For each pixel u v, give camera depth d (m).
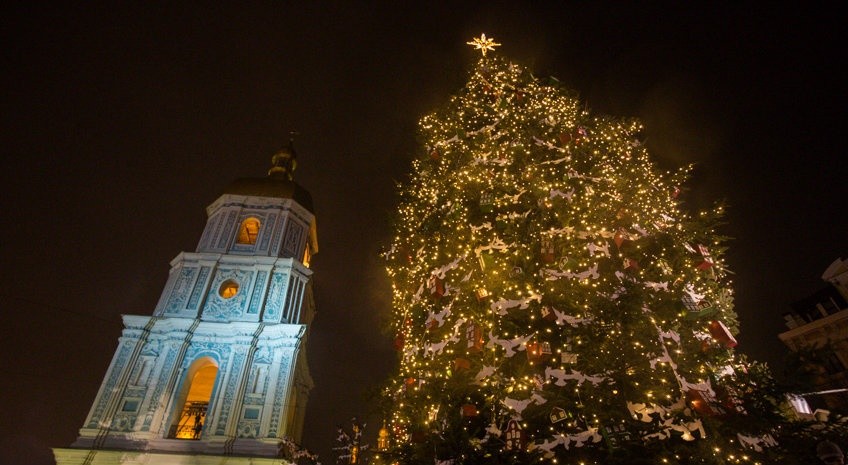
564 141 14.85
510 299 12.06
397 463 11.00
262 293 28.59
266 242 31.36
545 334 11.12
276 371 25.64
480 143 16.05
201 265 29.47
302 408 31.52
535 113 15.84
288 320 28.52
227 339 26.67
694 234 13.40
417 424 11.73
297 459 23.39
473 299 12.39
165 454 22.27
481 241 13.38
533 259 12.41
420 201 17.59
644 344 10.59
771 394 9.79
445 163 16.78
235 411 23.95
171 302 27.95
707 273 13.91
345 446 23.03
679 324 11.73
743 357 12.78
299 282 30.55
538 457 9.39
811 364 9.86
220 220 32.16
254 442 23.06
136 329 26.55
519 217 13.12
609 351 10.37
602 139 15.87
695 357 11.56
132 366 25.25
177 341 26.22
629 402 10.49
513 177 14.00
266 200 33.41
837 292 31.22
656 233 12.98
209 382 28.83
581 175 13.90
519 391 10.81
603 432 9.36
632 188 13.91
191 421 25.58
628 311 10.84
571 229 12.49
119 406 23.95
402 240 17.17
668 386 10.62
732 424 9.53
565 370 10.73
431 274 14.06
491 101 18.58
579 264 12.12
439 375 12.05
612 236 12.74
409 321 15.15
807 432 9.40
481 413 11.27
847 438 9.10
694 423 9.77
